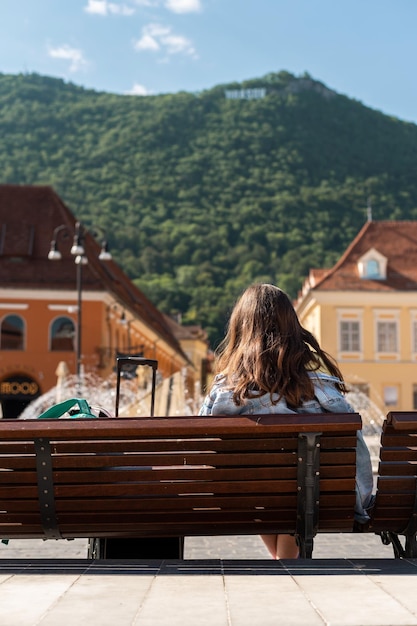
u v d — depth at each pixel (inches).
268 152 6909.5
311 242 5807.1
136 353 2300.7
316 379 197.5
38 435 181.6
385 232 2741.1
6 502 188.2
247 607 147.9
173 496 187.9
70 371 2100.1
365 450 195.8
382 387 2593.5
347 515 192.1
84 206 6117.1
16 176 6373.0
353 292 2588.6
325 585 165.8
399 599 152.9
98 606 149.8
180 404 1157.1
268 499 188.7
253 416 182.1
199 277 5733.3
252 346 197.3
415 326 2605.8
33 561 196.9
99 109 7283.5
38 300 2107.5
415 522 196.9
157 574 179.5
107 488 186.2
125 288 2817.4
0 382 2110.0
